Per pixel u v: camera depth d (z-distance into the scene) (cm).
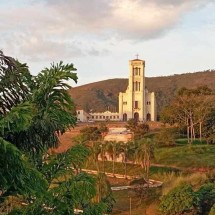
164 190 6247
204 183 6000
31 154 925
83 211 948
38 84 942
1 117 783
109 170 8825
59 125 942
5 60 910
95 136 10612
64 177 955
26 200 911
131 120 12569
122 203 6378
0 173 717
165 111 11588
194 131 10725
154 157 8888
